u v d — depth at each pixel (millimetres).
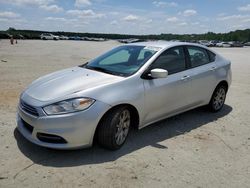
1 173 3406
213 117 6000
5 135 4477
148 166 3768
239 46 79125
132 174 3547
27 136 3896
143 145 4398
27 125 3969
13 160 3721
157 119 4820
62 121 3605
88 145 3842
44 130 3645
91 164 3719
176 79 4914
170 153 4191
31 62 15453
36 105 3699
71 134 3652
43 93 3916
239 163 4027
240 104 7211
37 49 30766
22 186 3178
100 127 3924
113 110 3953
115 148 4098
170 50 5023
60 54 23828
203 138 4836
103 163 3764
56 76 4508
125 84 4148
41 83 4305
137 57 4805
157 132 4969
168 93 4777
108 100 3846
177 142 4598
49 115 3621
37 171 3492
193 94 5398
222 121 5773
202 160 4047
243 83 10500
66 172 3502
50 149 4059
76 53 26156
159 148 4332
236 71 14602
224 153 4316
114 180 3393
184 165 3867
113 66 4750
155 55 4727
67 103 3650
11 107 5984
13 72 10953
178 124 5445
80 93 3752
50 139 3711
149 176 3531
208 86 5766
